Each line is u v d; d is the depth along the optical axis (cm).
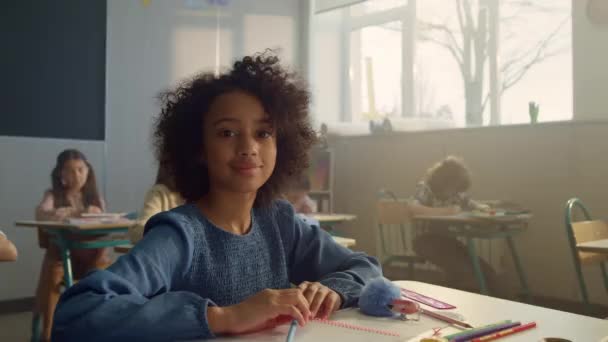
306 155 102
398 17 505
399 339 70
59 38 392
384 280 85
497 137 399
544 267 372
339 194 522
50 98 387
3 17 367
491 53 428
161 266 79
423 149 451
